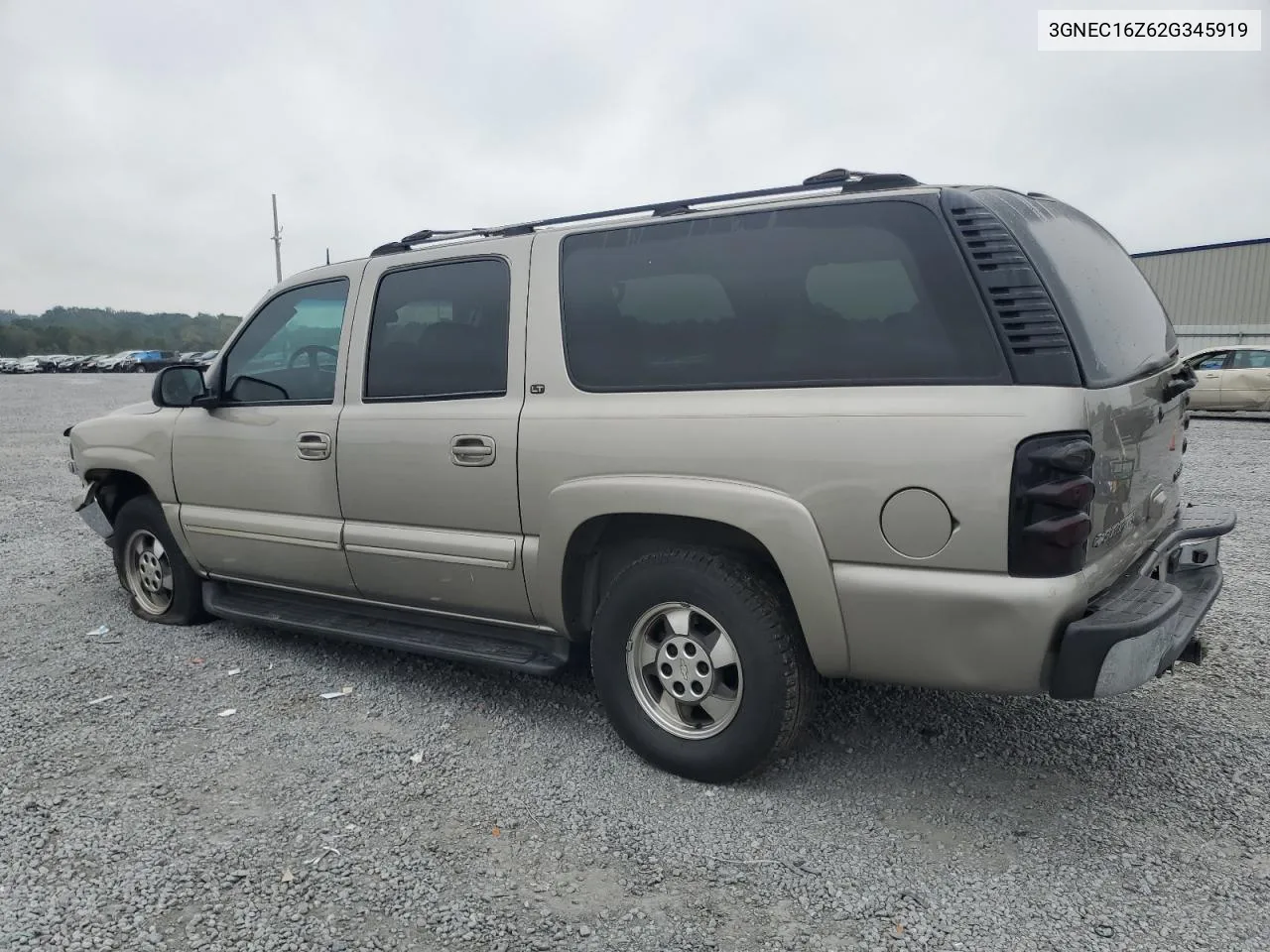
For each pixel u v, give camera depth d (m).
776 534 2.96
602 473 3.33
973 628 2.72
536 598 3.63
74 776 3.42
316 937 2.51
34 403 24.36
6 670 4.53
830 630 2.95
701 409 3.14
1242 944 2.42
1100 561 2.83
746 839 2.96
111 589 6.06
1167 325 3.82
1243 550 6.46
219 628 5.19
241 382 4.64
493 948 2.46
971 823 3.04
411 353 3.96
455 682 4.33
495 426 3.61
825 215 3.05
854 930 2.52
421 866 2.83
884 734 3.71
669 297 3.31
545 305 3.58
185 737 3.75
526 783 3.34
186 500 4.86
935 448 2.71
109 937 2.51
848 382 2.91
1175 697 4.00
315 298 4.38
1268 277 29.78
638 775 3.40
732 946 2.46
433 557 3.86
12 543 7.46
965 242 2.79
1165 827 3.00
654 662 3.42
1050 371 2.63
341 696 4.17
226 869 2.82
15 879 2.78
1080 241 3.27
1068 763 3.45
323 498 4.22
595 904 2.64
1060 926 2.51
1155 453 3.25
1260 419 16.92
